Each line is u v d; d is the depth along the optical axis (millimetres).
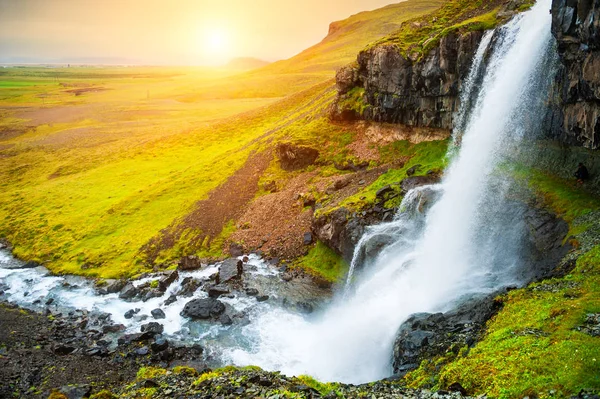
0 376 32250
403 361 27844
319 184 69750
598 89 33844
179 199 78688
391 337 34844
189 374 29891
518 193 41375
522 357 19953
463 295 34438
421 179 54281
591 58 34188
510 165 46250
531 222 37375
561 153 42094
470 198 45375
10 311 48188
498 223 40406
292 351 38906
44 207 86812
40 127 171625
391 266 45625
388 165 65812
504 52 49719
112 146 133375
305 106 120125
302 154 77500
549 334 21188
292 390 22875
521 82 46219
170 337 41750
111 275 58938
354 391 22594
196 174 88438
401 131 70312
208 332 42500
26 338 40750
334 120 84562
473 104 55062
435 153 61031
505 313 26031
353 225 51969
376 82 72125
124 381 33125
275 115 130125
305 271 54469
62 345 39062
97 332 43125
